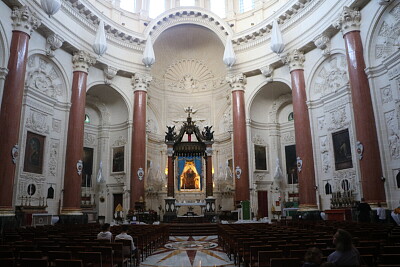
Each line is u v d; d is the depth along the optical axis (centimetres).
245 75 2362
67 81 1906
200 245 1176
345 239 349
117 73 2289
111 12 2312
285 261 405
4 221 1284
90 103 2386
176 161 2627
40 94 1702
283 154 2419
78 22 1964
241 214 1973
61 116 1870
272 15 2162
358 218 1290
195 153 2156
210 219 1995
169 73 2775
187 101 2780
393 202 1353
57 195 1786
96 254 485
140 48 2358
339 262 343
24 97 1603
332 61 1842
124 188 2248
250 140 2306
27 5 1541
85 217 1817
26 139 1602
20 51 1463
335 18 1709
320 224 1132
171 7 2602
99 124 2436
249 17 2450
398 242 565
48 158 1753
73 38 1906
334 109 1798
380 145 1423
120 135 2397
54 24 1748
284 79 2175
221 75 2691
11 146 1368
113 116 2450
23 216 1412
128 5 2481
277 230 886
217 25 2419
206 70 2784
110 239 712
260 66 2264
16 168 1521
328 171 1820
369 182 1407
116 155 2375
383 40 1470
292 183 2320
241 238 672
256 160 2345
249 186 2233
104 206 2302
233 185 2297
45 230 1040
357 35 1564
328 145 1831
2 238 749
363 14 1560
